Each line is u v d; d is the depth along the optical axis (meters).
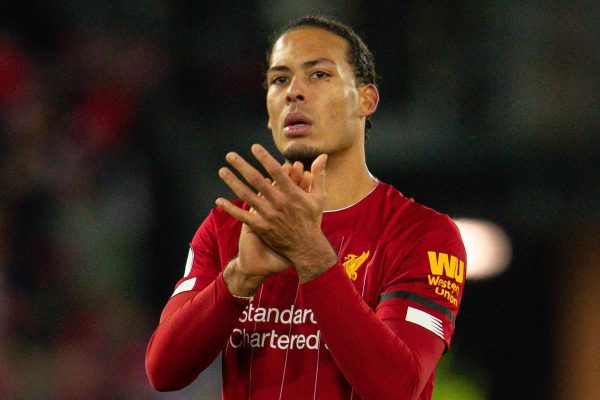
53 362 24.23
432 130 30.50
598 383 32.44
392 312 8.71
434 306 8.80
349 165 9.45
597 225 30.28
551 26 30.78
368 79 9.78
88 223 27.16
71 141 28.03
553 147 29.97
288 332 8.87
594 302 32.09
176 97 31.25
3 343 23.86
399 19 31.61
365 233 9.25
